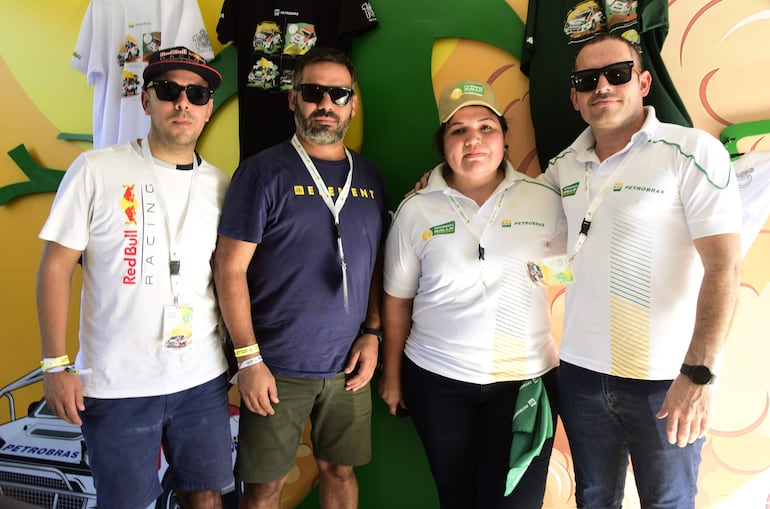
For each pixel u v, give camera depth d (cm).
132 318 139
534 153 196
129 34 212
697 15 183
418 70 201
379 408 206
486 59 199
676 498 134
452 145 155
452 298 157
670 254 132
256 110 197
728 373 186
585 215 144
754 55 179
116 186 142
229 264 149
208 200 153
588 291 141
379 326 178
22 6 239
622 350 135
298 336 154
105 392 138
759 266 182
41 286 137
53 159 237
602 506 148
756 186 172
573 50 182
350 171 165
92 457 141
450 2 199
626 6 173
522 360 153
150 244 142
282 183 154
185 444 148
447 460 158
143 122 210
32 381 237
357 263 160
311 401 159
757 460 184
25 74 239
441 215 160
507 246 153
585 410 144
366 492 208
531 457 142
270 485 159
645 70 163
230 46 215
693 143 130
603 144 148
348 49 205
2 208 240
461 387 155
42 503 230
